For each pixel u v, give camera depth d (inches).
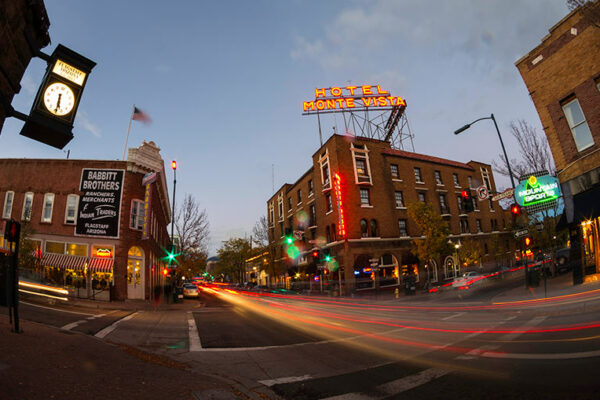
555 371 206.1
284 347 343.9
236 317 614.9
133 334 406.3
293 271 1700.3
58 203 899.4
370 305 840.9
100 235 884.0
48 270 864.9
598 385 175.2
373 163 1379.2
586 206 566.6
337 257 1294.3
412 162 1482.5
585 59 568.7
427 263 1342.3
